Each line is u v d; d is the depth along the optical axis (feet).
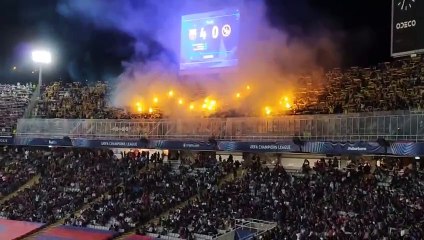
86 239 153.89
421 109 134.51
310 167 157.17
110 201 170.19
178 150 187.42
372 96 157.99
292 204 138.10
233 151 170.71
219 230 140.67
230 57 187.42
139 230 151.23
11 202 185.47
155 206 159.02
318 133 148.66
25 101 239.71
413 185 128.26
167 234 146.20
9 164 211.82
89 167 194.59
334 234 119.24
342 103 161.79
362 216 123.85
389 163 144.97
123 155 198.29
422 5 141.08
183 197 160.66
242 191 152.35
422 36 140.46
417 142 126.52
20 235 163.73
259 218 138.31
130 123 188.34
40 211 175.32
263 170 158.20
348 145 139.03
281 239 125.29
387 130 135.13
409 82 156.25
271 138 157.38
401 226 116.47
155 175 175.42
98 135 194.90
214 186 160.97
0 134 219.61
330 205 132.67
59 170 198.39
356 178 139.54
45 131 206.90
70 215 169.99
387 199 126.31
